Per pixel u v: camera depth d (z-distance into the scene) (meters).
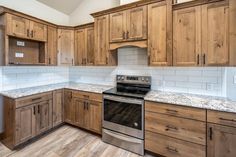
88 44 3.25
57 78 3.76
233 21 1.78
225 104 1.83
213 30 1.92
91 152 2.35
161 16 2.25
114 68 3.22
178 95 2.34
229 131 1.66
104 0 3.35
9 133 2.45
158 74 2.72
